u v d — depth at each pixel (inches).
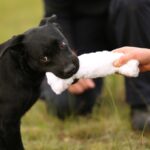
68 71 198.7
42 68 205.9
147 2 277.9
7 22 647.8
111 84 320.5
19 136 221.0
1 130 216.8
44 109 320.8
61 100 303.6
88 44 326.3
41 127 290.0
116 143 244.1
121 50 216.8
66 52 202.4
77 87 293.6
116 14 287.1
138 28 280.2
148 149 244.8
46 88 309.1
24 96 215.5
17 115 217.6
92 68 208.7
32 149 259.3
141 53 211.6
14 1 845.8
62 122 299.9
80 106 307.6
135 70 209.2
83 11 320.5
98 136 273.6
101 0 319.0
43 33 204.2
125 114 296.5
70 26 316.5
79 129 282.4
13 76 214.2
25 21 638.5
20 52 209.2
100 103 309.3
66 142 267.1
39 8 746.8
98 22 323.3
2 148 218.5
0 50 215.2
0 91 215.3
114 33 311.3
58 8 311.6
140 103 280.8
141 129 275.3
